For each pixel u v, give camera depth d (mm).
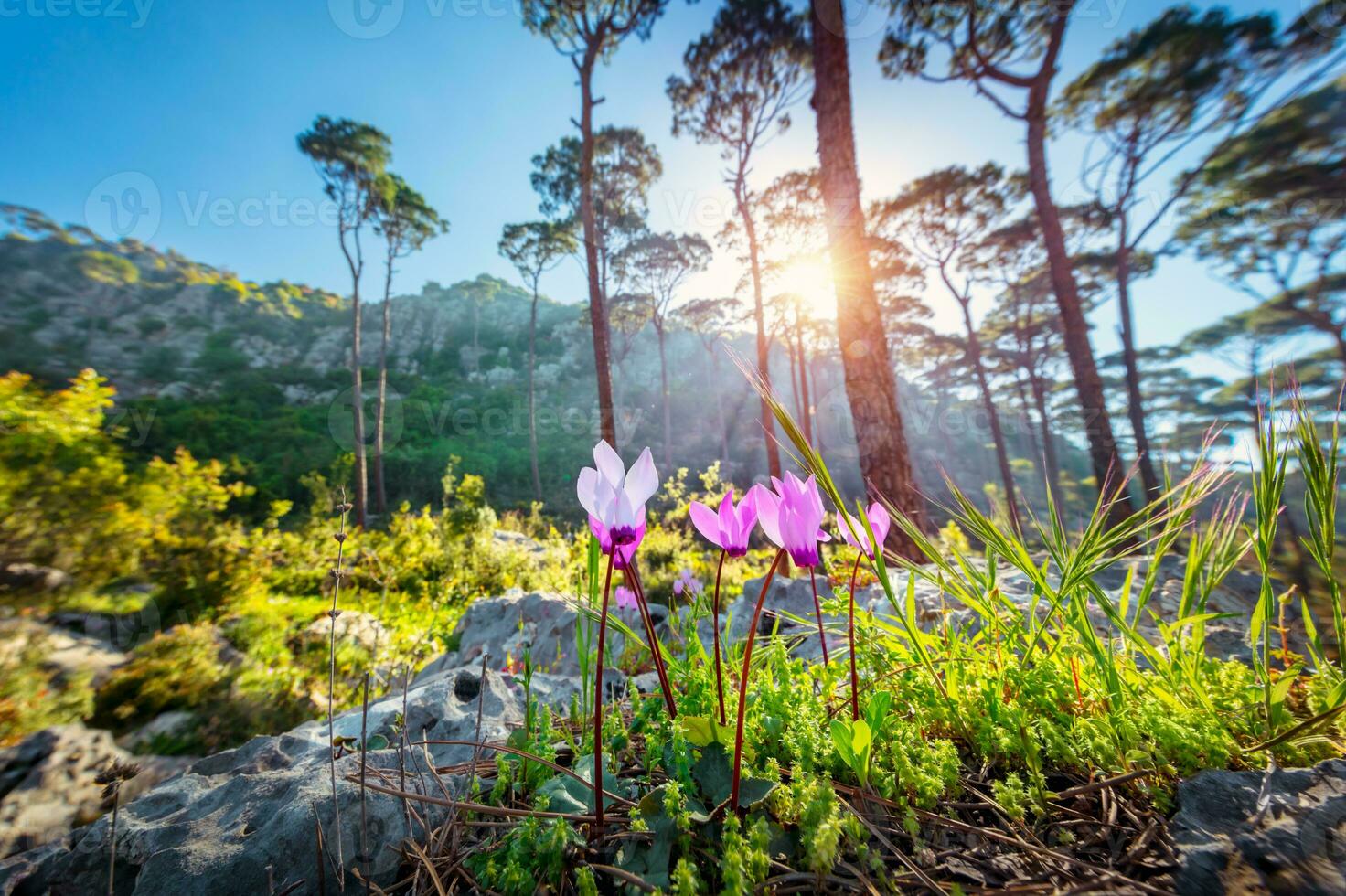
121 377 32031
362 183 28359
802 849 1086
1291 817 1007
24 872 1329
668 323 48938
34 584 4820
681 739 1259
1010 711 1335
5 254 28172
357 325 27094
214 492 6539
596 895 971
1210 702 1404
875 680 1624
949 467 41281
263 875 1207
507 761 1402
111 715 3836
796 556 1146
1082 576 1476
